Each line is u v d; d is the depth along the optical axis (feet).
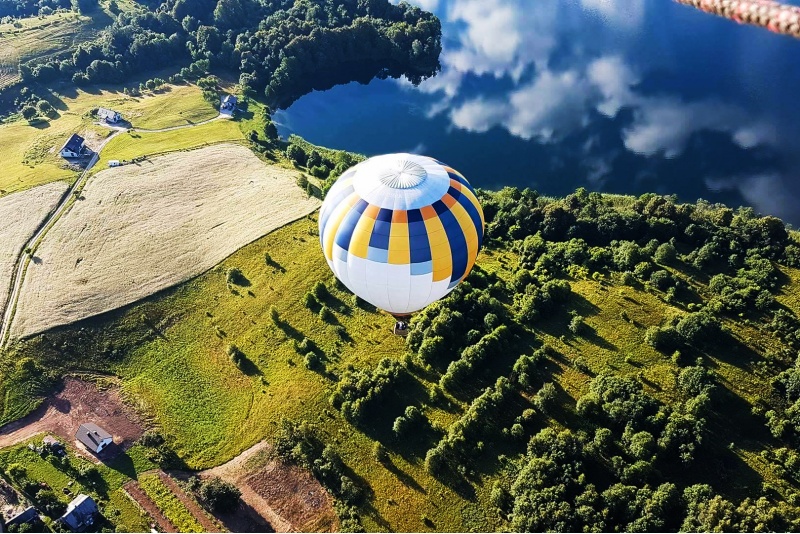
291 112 329.72
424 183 123.54
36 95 331.77
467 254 126.72
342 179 131.54
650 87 316.40
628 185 251.39
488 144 284.41
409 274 123.34
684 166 258.57
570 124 293.64
